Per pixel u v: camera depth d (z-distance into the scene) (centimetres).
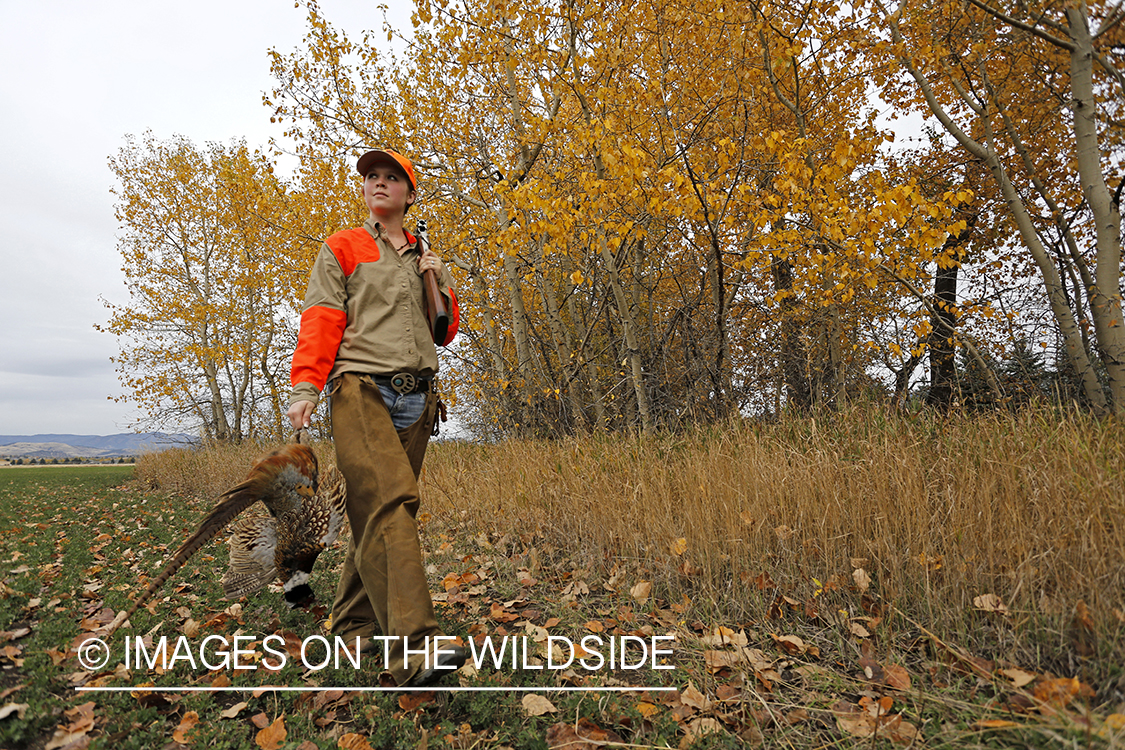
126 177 1789
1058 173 734
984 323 656
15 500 826
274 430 1269
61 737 163
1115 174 479
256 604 284
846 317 668
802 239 532
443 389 862
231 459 913
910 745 154
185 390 1750
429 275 218
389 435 196
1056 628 192
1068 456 253
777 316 710
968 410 422
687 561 290
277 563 205
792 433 442
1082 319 550
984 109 593
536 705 183
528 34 686
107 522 588
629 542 329
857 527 275
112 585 329
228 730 171
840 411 480
